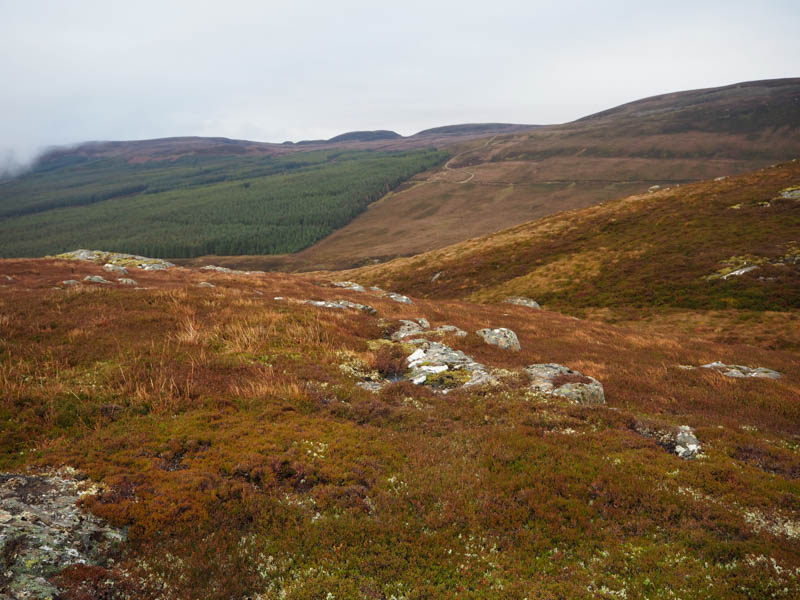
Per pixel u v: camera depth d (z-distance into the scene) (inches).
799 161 3371.1
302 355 802.2
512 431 550.6
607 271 2652.6
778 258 2158.0
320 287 1770.4
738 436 574.9
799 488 440.8
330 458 464.1
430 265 3688.5
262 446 469.7
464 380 762.8
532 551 354.6
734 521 384.2
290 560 331.0
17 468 393.1
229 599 296.8
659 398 807.7
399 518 382.3
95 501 350.6
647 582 317.4
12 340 724.7
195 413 538.9
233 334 864.3
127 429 490.3
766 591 305.4
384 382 761.6
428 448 505.4
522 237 3654.0
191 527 345.7
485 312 1724.9
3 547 284.7
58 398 533.0
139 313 934.4
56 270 1620.3
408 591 307.7
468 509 397.4
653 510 403.9
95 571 288.8
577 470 462.0
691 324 1877.5
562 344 1288.1
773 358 1294.3
